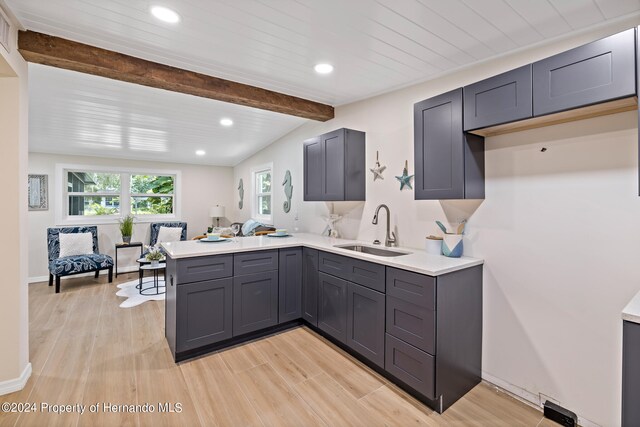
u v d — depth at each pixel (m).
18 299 2.03
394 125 2.91
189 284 2.44
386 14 1.73
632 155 1.60
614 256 1.67
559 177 1.86
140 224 5.69
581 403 1.79
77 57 2.13
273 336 2.92
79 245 4.70
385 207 2.84
